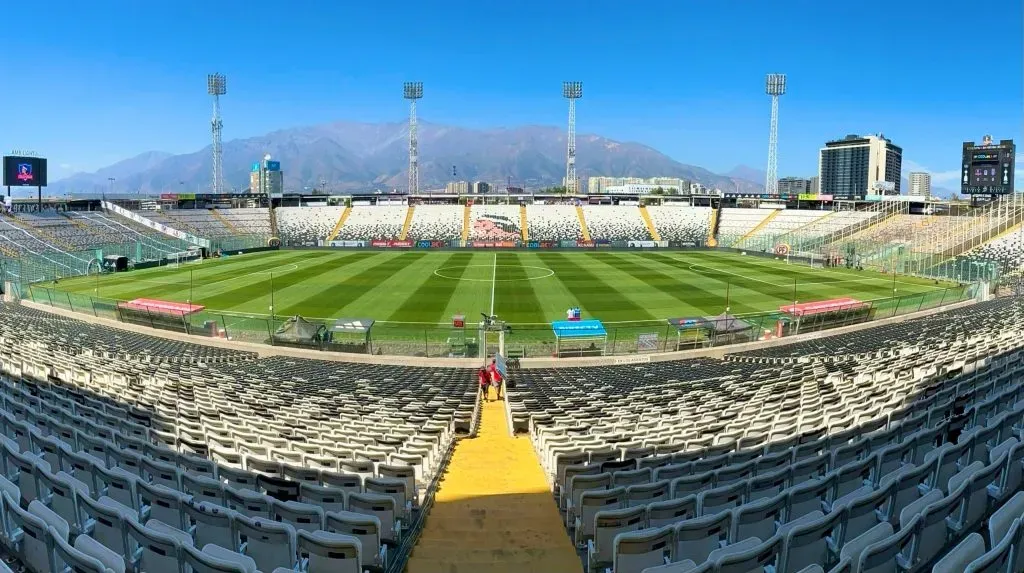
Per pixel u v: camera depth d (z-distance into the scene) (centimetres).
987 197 10662
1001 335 2652
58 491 760
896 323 4203
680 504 772
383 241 10819
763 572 654
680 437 1278
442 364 3344
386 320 4438
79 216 9344
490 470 1346
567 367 3241
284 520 782
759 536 757
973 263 6228
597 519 741
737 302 5222
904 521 652
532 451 1547
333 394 2120
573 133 14000
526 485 1228
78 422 1278
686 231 11931
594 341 3516
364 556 765
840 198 12800
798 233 10319
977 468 777
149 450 1087
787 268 7744
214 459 1101
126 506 775
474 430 1809
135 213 10281
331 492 866
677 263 8325
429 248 10775
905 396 1469
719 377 2505
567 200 13625
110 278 6656
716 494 798
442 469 1344
